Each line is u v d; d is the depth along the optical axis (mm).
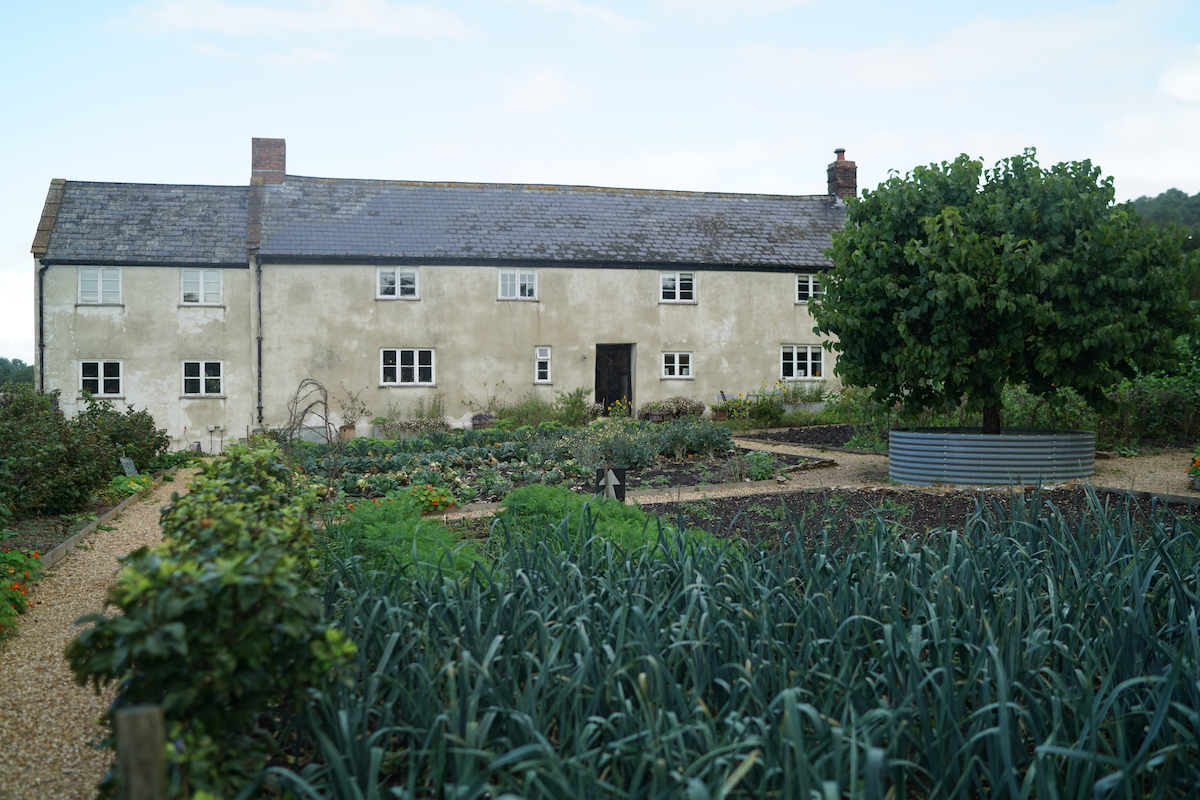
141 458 14242
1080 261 9680
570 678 3029
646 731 2648
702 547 4660
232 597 2359
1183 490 9227
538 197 26141
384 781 2859
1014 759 2891
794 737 2344
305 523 4285
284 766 3072
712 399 24953
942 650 3217
